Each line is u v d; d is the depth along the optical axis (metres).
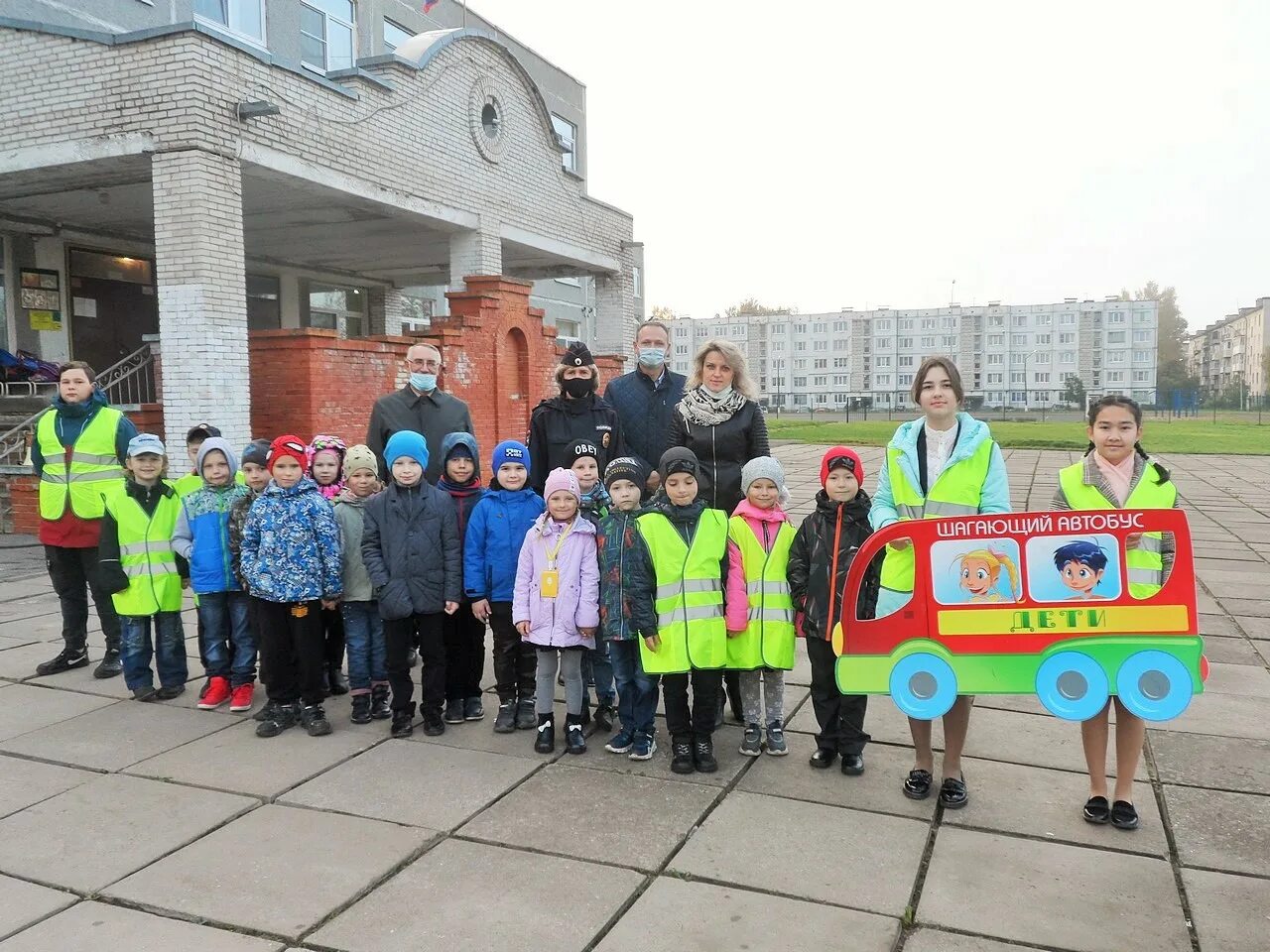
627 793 3.97
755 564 4.31
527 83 16.08
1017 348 97.06
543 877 3.25
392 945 2.84
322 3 19.20
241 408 10.23
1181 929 2.90
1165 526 3.49
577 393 5.36
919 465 4.03
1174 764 4.23
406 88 13.24
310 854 3.43
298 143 11.22
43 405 12.66
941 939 2.86
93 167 10.59
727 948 2.82
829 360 101.81
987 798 3.89
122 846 3.50
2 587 8.26
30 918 3.02
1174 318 110.69
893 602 3.86
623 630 4.23
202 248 9.79
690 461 4.32
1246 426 41.88
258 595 4.64
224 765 4.31
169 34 9.65
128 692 5.45
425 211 13.75
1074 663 3.52
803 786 4.03
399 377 12.00
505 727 4.76
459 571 4.73
